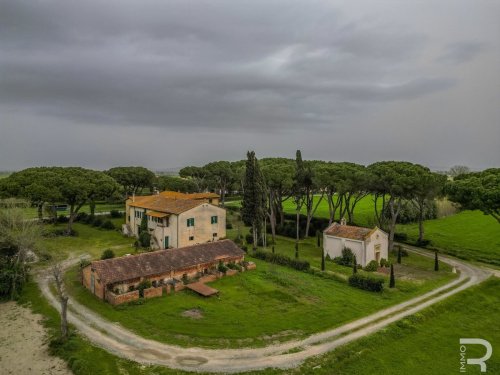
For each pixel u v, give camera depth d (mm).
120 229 80562
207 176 125688
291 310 38281
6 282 40531
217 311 37719
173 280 45719
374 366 28766
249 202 66250
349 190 68188
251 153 66562
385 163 69062
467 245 68812
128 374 26609
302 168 73250
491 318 38469
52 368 27531
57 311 37219
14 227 47906
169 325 34281
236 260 53250
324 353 29766
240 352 29891
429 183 59688
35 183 69125
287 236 79688
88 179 76750
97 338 31766
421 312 37906
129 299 39438
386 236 58656
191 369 27406
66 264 53969
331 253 59906
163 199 73062
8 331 33188
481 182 55031
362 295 43031
